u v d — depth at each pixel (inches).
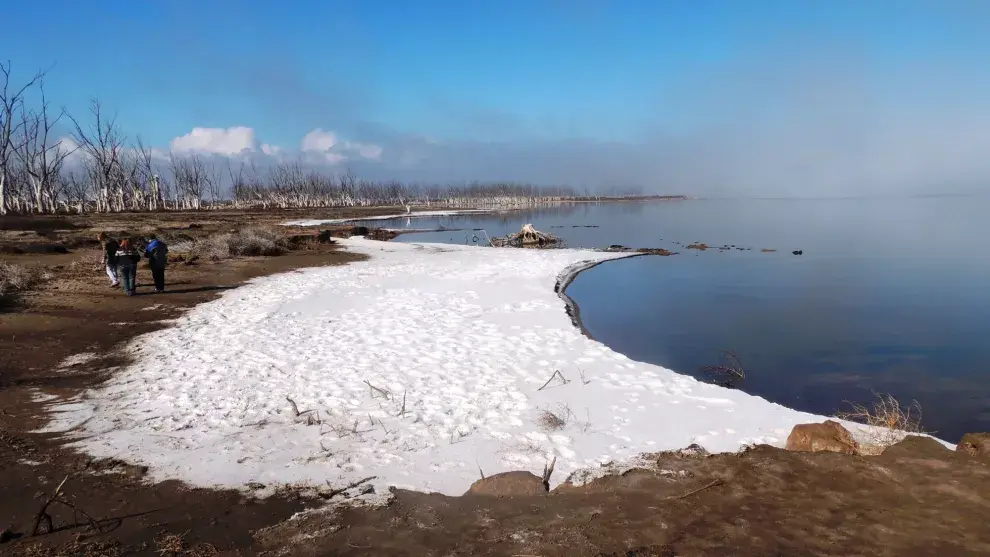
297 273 749.9
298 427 239.8
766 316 537.0
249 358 346.6
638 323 510.6
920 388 329.1
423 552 134.8
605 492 169.8
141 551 138.0
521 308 526.6
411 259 941.2
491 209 4224.9
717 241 1416.1
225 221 1839.3
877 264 909.8
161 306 502.6
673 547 132.2
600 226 2111.2
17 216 1494.8
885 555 124.5
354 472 194.2
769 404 280.2
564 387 302.7
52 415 242.7
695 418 256.8
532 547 135.0
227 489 177.3
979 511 140.3
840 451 196.9
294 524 151.5
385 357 356.2
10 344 355.6
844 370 364.8
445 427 241.9
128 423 238.2
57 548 138.5
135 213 2271.2
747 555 127.0
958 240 1331.2
